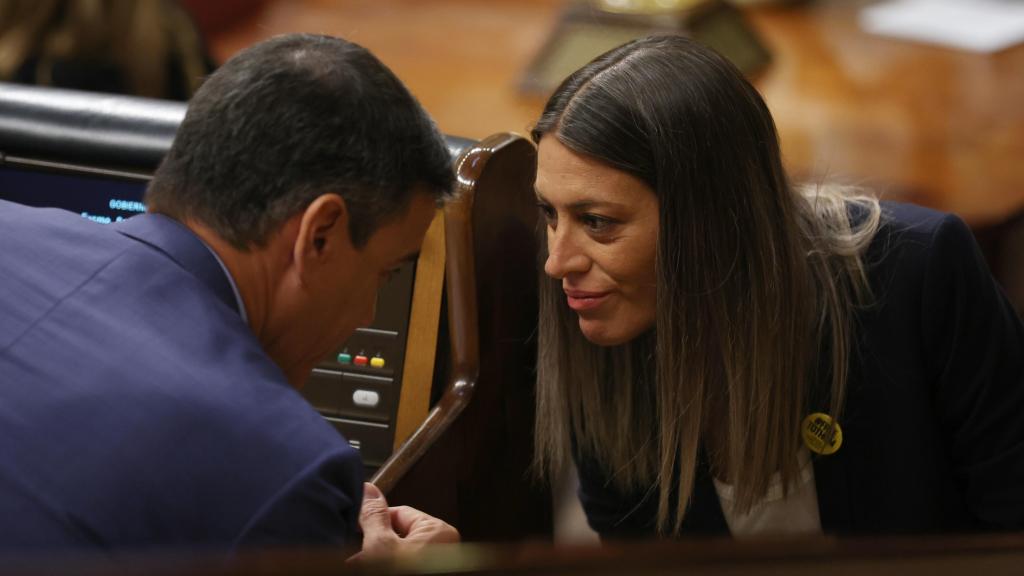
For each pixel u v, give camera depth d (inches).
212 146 138.3
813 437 177.9
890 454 179.8
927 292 175.9
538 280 196.4
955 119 372.2
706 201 160.9
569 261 167.3
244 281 141.6
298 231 138.6
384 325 189.0
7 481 117.4
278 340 146.6
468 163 185.5
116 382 123.7
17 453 119.3
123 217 198.1
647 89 159.2
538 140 168.4
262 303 142.6
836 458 181.0
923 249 177.2
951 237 176.9
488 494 199.6
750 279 166.7
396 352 188.9
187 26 346.3
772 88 391.9
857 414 179.3
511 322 198.4
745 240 164.6
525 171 197.6
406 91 146.6
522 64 408.2
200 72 346.6
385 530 163.3
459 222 183.0
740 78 165.3
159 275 136.3
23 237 142.6
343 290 146.3
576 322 186.7
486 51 421.4
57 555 111.6
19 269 137.6
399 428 189.8
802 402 177.3
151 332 129.8
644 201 161.5
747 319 168.1
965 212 320.5
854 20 448.8
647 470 192.9
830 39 431.5
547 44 394.9
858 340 178.2
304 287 141.9
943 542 64.2
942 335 177.9
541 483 214.8
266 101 137.3
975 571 63.5
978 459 184.9
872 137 359.9
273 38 146.3
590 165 159.9
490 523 201.6
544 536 219.9
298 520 118.0
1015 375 178.9
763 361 170.1
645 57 162.9
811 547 58.1
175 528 117.0
